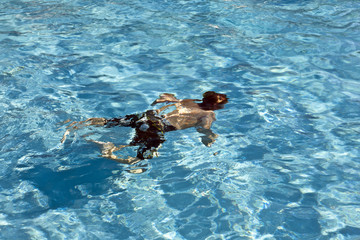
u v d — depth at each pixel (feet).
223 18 21.54
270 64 16.76
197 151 11.18
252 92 14.52
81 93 14.21
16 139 11.46
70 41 18.67
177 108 12.74
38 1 24.36
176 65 16.62
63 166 10.48
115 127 11.98
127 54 17.53
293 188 9.89
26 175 10.13
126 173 10.30
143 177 10.18
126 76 15.64
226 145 11.51
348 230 8.55
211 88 14.74
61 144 11.28
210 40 18.93
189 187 9.85
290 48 18.16
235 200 9.45
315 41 18.80
